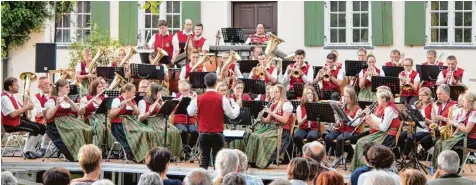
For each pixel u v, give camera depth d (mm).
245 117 15242
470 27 21672
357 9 22047
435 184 10758
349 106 15609
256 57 18953
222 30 20359
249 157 15477
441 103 15484
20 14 22641
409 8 21734
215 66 18359
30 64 23062
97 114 16281
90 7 23219
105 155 16172
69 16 23266
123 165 15523
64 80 15922
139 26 22969
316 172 10750
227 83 17484
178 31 20844
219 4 22625
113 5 23031
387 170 10930
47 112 15742
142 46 22906
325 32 22141
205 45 22656
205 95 14531
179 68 19328
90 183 10281
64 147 15758
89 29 23281
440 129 14859
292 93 17500
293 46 22281
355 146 14859
